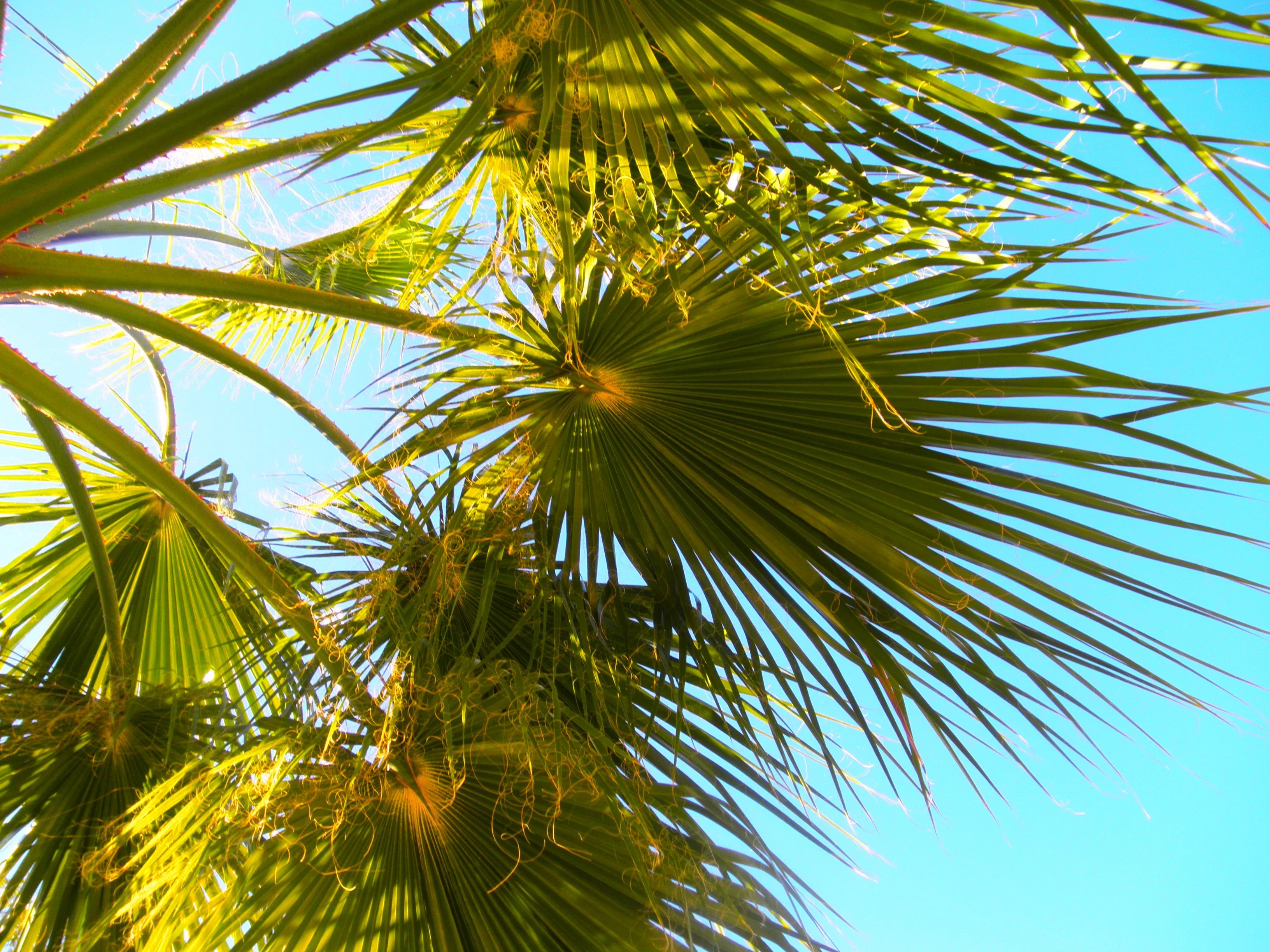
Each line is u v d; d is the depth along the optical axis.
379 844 1.80
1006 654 1.69
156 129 1.23
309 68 1.26
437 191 1.83
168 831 1.73
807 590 1.86
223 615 2.43
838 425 1.74
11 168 1.36
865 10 1.34
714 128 1.85
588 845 1.79
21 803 1.97
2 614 2.29
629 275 1.65
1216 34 1.20
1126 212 1.43
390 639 1.91
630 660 1.98
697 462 1.91
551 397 1.92
